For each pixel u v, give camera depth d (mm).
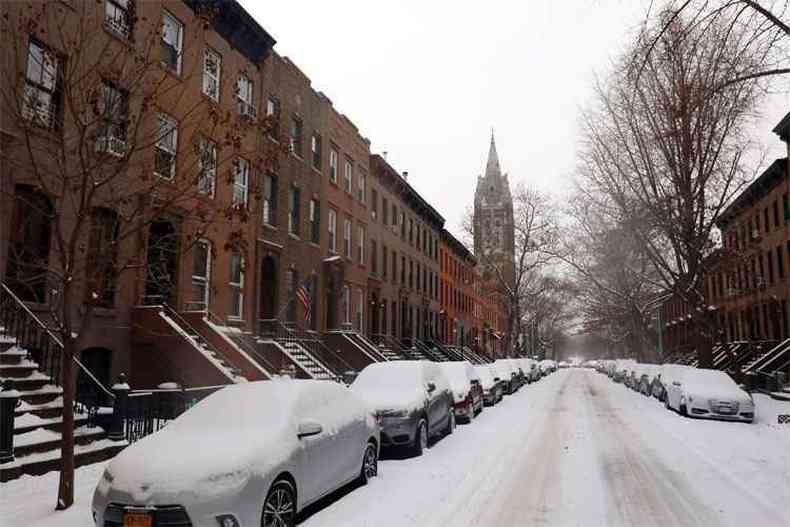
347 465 8336
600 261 37531
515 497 8352
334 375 21719
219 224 19359
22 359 10898
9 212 11703
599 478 9617
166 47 17203
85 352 14445
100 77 9125
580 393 31906
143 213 9211
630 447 12773
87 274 8477
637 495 8461
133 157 13688
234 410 7348
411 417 11422
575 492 8641
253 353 20172
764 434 14820
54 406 10383
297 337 23906
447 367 19391
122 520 5805
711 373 20062
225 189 19422
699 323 25781
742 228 41844
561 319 90750
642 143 24797
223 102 19859
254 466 6203
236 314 20688
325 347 25094
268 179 23406
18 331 11375
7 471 8266
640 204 26453
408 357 35625
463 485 9086
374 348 28469
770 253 36750
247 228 21156
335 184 29828
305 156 26359
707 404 18125
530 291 64875
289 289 24594
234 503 5863
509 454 11875
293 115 25344
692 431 15383
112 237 8961
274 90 23719
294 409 7469
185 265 17688
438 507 7793
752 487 8945
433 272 49188
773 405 22672
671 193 25812
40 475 8859
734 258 26328
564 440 13812
